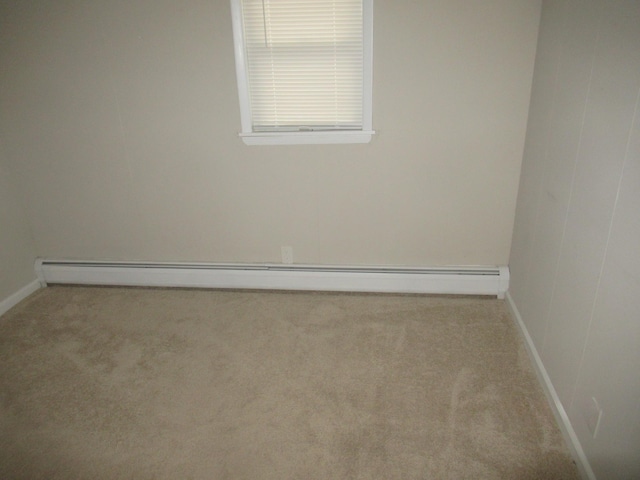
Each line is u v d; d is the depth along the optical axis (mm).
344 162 2529
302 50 2316
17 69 2482
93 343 2359
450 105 2342
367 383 2010
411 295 2738
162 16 2303
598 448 1416
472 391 1937
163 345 2328
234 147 2553
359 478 1561
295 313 2582
